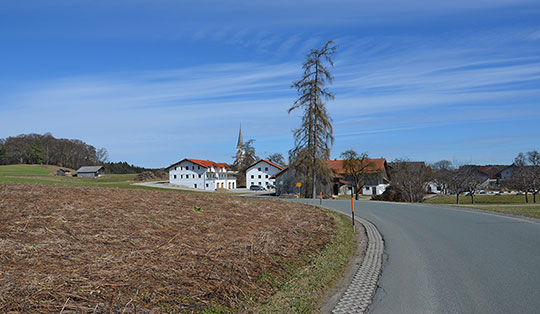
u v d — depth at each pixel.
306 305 5.74
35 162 118.62
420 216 19.67
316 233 12.70
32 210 10.39
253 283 6.42
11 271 5.50
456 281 7.11
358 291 6.71
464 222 16.34
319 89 40.66
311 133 40.66
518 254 9.34
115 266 6.22
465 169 52.84
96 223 9.55
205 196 21.53
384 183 76.38
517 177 58.97
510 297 6.08
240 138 136.38
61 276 5.46
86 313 4.39
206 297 5.43
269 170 93.88
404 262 8.96
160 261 6.82
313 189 42.00
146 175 100.00
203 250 8.02
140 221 10.46
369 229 15.34
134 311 4.61
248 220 13.41
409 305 5.87
